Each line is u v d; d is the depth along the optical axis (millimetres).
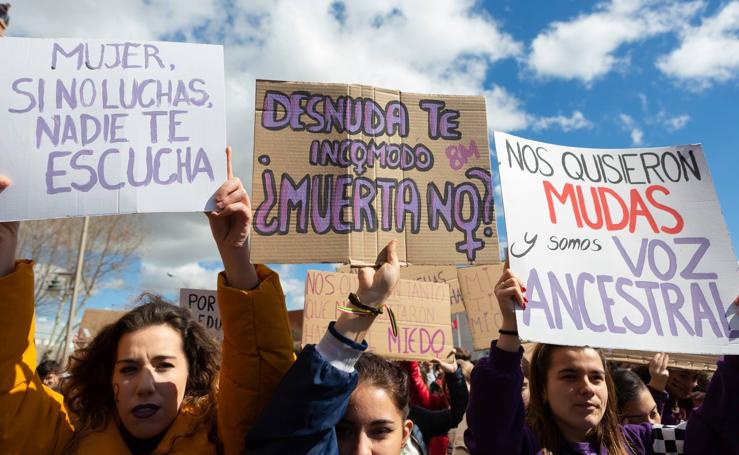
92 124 1713
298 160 2408
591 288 2086
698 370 3982
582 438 2148
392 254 1588
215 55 1853
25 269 1580
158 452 1596
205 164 1706
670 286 2148
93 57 1789
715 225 2256
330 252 2311
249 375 1532
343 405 1482
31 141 1666
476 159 2578
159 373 1676
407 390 1873
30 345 1614
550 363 2145
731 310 2121
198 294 4590
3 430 1523
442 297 4020
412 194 2482
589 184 2279
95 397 1757
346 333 1487
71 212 1615
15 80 1721
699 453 2137
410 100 2602
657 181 2334
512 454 1890
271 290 1589
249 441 1449
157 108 1755
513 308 1958
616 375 3104
